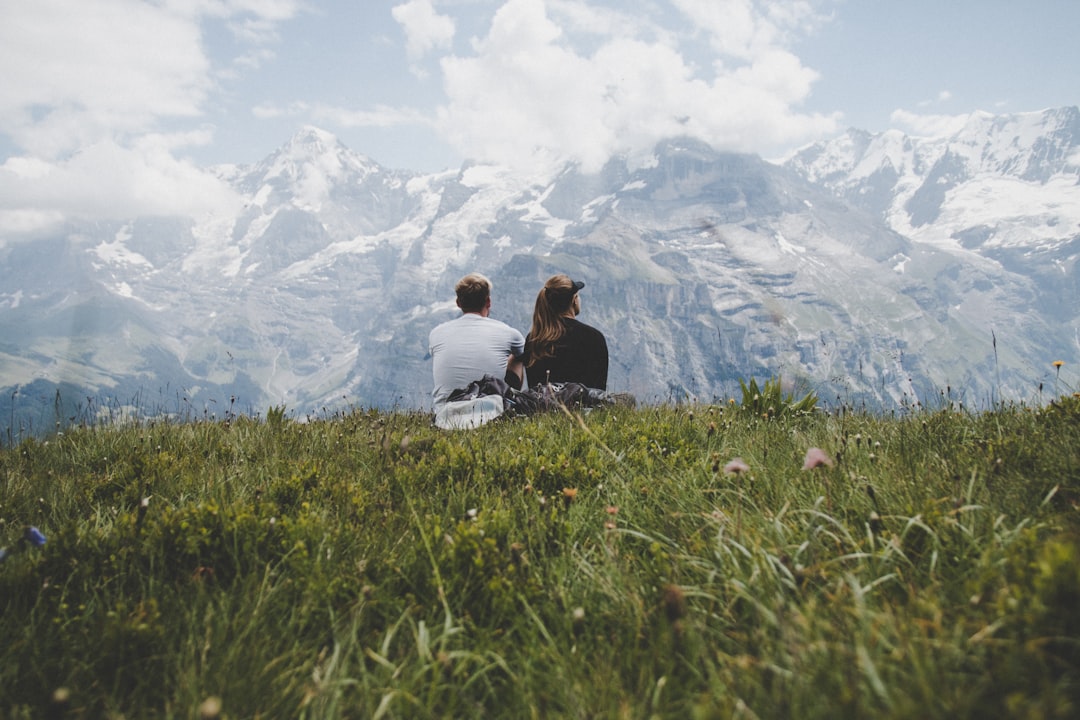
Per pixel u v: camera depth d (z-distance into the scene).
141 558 3.79
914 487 4.25
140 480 5.44
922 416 6.84
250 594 3.39
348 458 6.11
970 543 3.35
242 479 5.36
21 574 3.51
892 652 2.49
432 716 2.56
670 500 4.59
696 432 6.82
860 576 3.27
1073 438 4.95
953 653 2.41
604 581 3.44
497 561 3.66
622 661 2.84
